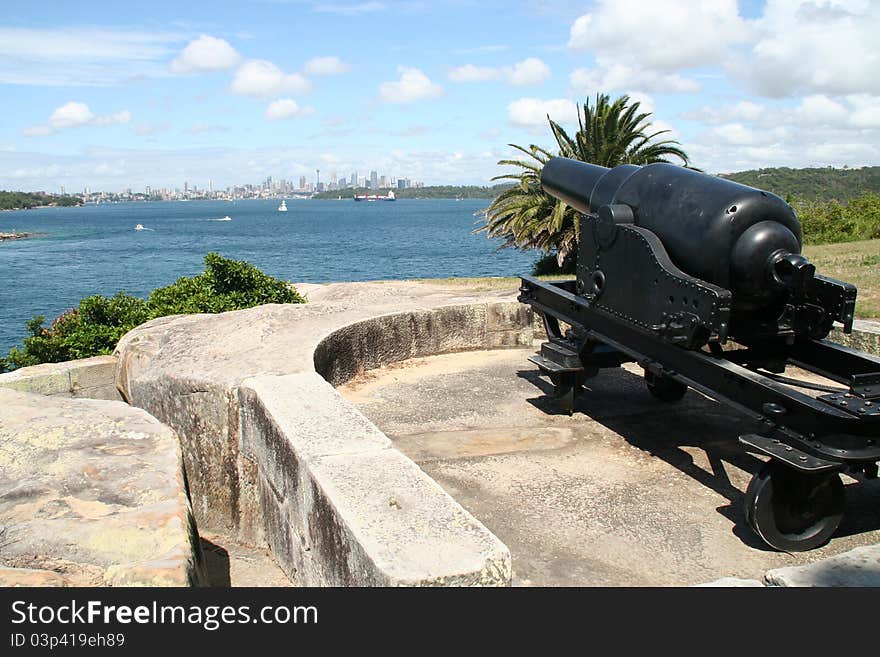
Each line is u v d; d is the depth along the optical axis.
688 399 5.53
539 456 4.38
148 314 7.98
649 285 4.06
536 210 18.25
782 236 3.73
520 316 7.10
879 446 3.05
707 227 3.81
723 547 3.29
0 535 2.36
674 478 4.06
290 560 3.30
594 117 17.83
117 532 2.38
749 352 4.34
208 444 4.22
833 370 4.01
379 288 17.06
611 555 3.22
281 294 9.17
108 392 6.29
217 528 4.23
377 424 4.95
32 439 3.13
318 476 2.76
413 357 6.73
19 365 7.41
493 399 5.49
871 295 9.30
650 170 4.41
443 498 2.57
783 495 3.15
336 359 5.70
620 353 5.05
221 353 4.95
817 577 2.40
